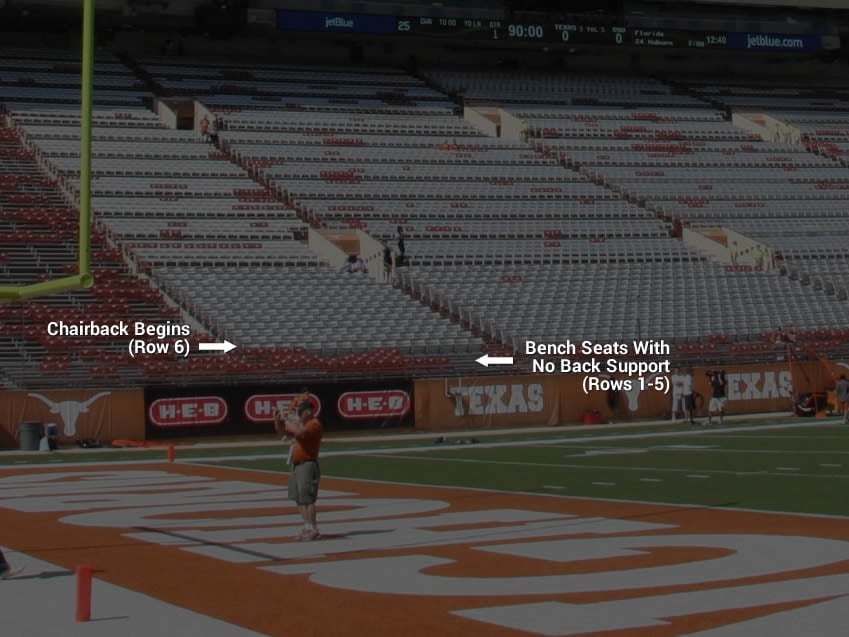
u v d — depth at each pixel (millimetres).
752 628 7125
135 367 27938
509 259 36531
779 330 34781
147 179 36875
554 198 40906
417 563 9984
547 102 47781
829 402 32219
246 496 16172
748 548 10453
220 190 37250
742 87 52438
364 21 43688
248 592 8742
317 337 30656
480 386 29969
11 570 9766
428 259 35719
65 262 31703
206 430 27422
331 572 9602
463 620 7555
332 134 42281
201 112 41906
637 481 17031
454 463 20844
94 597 8648
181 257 33219
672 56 51156
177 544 11523
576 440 25844
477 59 50062
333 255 34875
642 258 38031
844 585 8539
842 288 37531
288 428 11656
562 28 46219
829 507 13484
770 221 41344
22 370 27141
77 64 43625
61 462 22734
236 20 42062
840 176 45281
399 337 31344
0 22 43281
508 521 12891
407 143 42844
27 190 35031
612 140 45688
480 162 42375
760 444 23219
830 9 49625
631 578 9023
